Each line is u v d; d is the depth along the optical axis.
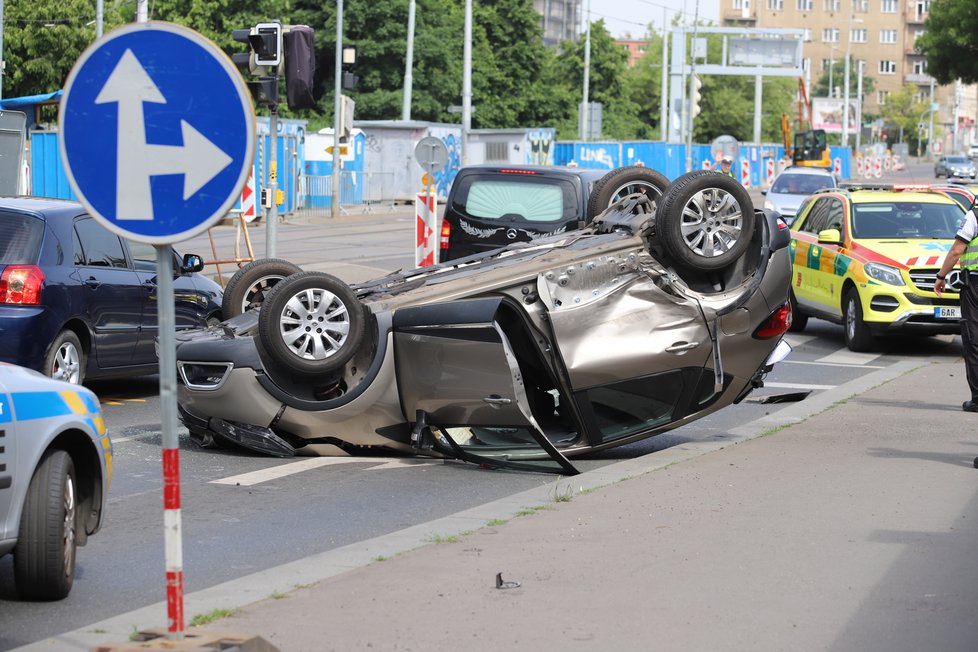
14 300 13.77
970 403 14.52
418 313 11.62
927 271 20.67
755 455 11.89
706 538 8.70
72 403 7.89
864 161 117.12
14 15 55.62
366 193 66.31
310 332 11.86
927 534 8.80
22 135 35.69
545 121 103.19
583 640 6.60
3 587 8.07
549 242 12.93
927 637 6.62
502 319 12.22
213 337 12.36
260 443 12.17
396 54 84.62
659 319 12.20
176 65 5.82
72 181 5.82
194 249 38.88
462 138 53.78
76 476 8.11
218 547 9.10
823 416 14.17
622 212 13.24
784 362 20.06
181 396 12.39
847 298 21.72
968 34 72.00
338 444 12.35
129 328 15.33
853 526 9.03
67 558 7.75
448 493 10.91
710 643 6.54
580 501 9.97
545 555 8.29
